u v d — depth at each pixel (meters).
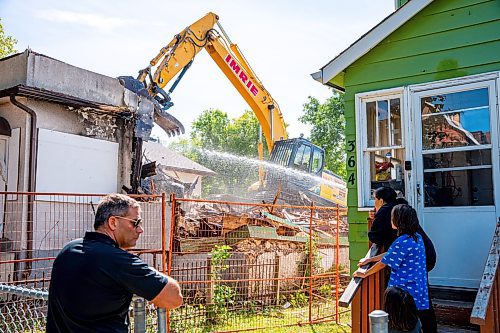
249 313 9.19
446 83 6.29
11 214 9.84
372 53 6.92
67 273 2.58
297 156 17.36
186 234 10.48
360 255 6.78
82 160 11.02
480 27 6.15
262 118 17.19
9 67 10.46
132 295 2.71
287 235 12.69
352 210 6.92
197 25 15.34
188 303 8.30
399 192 6.57
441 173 6.30
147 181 13.16
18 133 10.16
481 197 6.02
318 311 9.30
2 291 3.80
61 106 10.70
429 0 6.36
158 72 14.00
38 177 10.02
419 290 4.48
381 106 6.86
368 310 4.90
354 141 6.99
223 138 62.50
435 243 6.21
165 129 14.91
